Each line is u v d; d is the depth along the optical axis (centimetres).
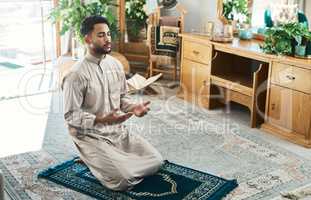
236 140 343
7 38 539
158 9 495
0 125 359
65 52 521
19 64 525
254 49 370
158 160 273
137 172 260
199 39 415
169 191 259
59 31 489
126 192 256
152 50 492
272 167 297
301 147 333
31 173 279
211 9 463
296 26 350
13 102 414
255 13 414
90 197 252
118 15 501
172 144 332
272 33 356
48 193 255
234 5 431
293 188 269
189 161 304
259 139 346
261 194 261
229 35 407
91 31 259
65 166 288
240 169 293
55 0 503
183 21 486
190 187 265
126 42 518
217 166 297
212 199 251
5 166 288
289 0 379
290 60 334
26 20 537
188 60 434
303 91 330
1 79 473
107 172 254
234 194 260
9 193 254
